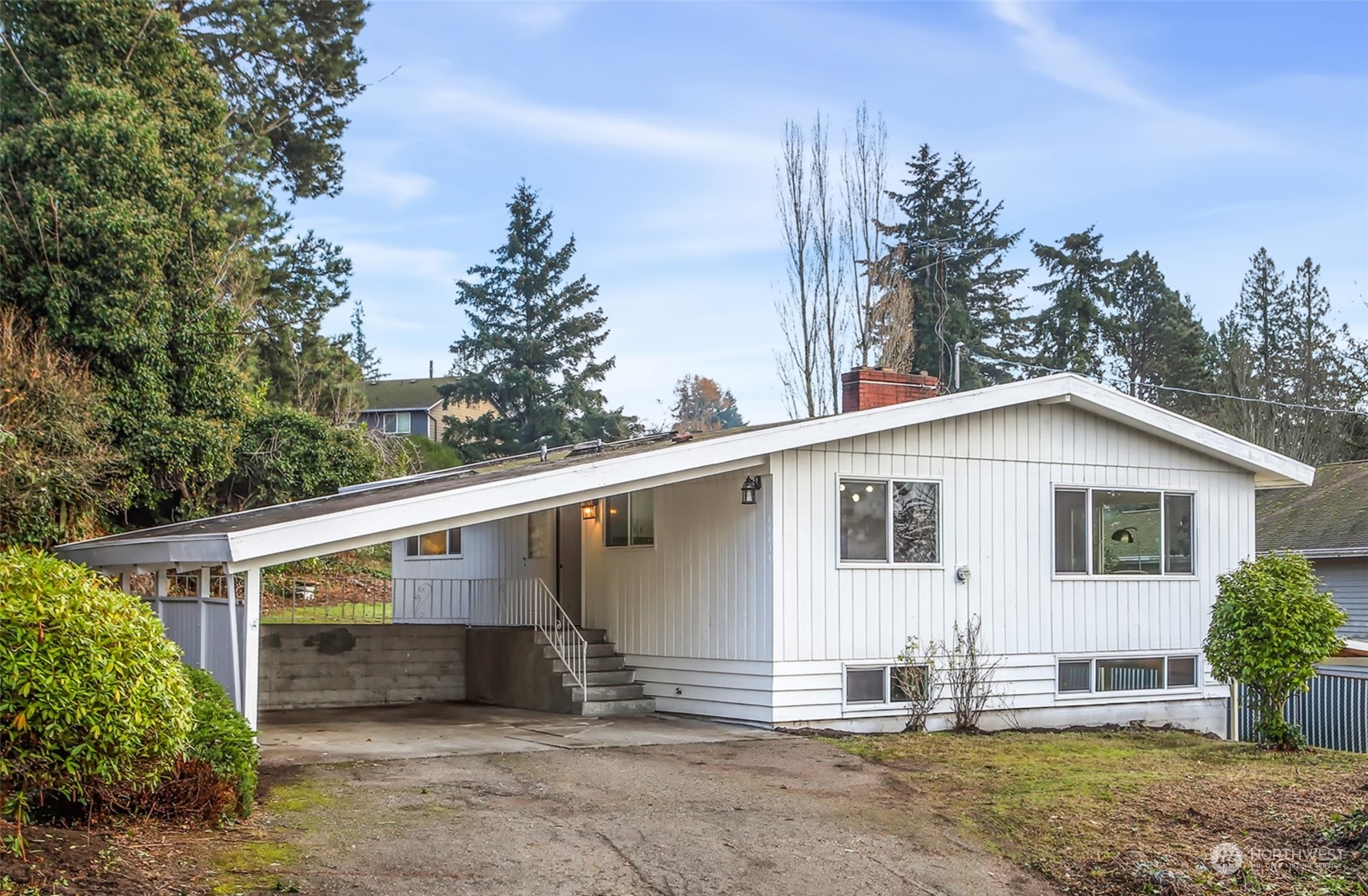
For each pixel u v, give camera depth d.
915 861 8.80
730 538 15.61
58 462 19.34
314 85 36.78
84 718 6.81
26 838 6.84
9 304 20.55
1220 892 8.12
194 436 22.38
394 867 7.80
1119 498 17.88
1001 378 49.06
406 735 14.05
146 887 6.61
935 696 15.95
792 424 15.06
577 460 16.25
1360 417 48.81
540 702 17.31
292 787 10.22
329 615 23.77
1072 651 17.17
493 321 54.25
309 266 36.44
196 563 11.88
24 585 7.04
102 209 20.98
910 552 16.02
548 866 8.11
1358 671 20.45
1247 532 18.98
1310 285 56.28
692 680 16.12
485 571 21.38
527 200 54.66
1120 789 11.16
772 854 8.76
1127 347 54.62
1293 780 11.70
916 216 50.50
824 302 37.84
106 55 22.97
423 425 60.78
